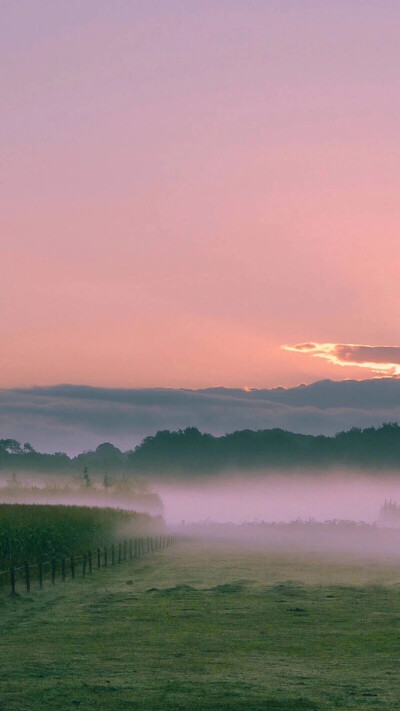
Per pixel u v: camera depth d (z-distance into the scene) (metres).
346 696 19.78
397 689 20.58
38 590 42.62
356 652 25.66
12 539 49.97
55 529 56.12
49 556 52.66
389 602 37.59
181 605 36.59
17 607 36.31
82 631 29.55
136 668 23.09
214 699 19.44
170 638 28.06
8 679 21.62
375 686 20.91
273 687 20.72
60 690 20.31
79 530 62.38
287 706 18.81
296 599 38.69
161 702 19.14
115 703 19.03
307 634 28.92
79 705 18.86
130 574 53.66
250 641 27.52
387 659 24.56
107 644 26.91
